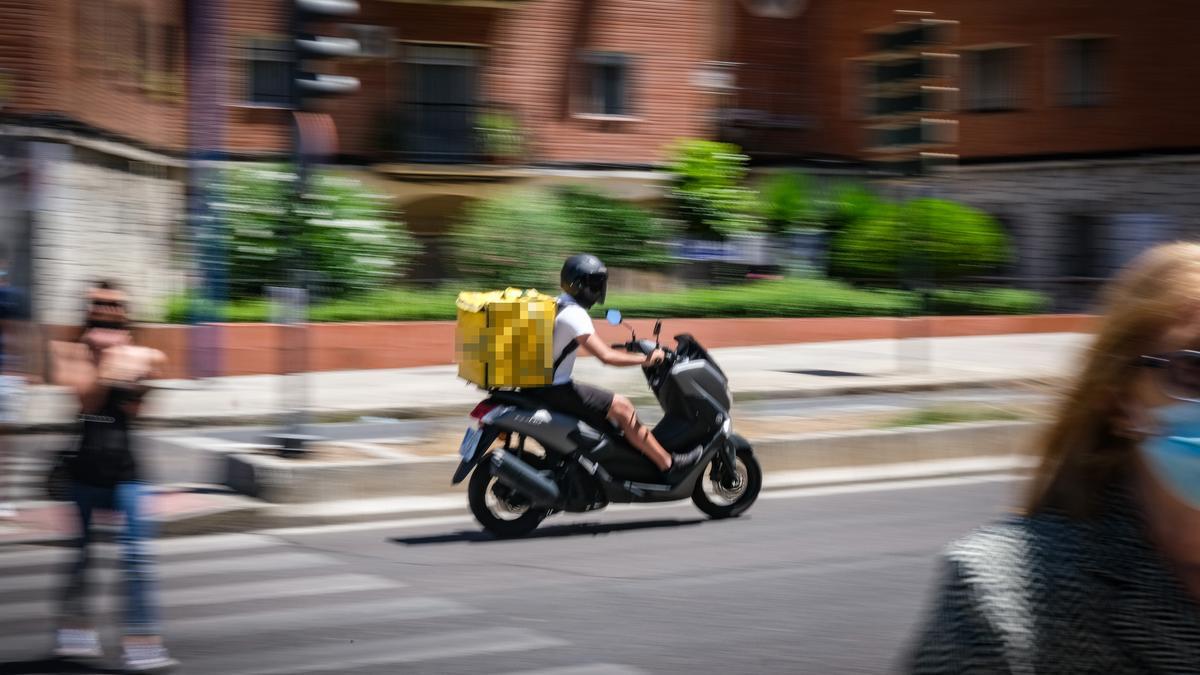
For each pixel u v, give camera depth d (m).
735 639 6.19
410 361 19.98
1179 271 1.58
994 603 1.53
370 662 5.81
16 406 9.61
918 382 17.67
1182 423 1.51
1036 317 24.88
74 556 5.84
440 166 27.55
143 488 5.83
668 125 29.66
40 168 19.45
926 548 8.33
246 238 21.12
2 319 16.52
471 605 6.86
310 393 17.00
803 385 17.30
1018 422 12.28
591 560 8.00
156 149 23.41
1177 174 29.70
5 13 19.33
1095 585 1.54
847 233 26.42
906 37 13.86
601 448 8.75
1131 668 1.53
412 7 27.72
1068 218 31.30
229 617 6.61
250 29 26.27
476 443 8.63
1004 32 31.69
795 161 30.39
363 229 21.73
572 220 24.27
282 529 9.08
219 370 18.86
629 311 21.95
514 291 8.85
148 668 5.71
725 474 9.38
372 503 9.56
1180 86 29.61
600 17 29.00
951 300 25.03
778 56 31.72
